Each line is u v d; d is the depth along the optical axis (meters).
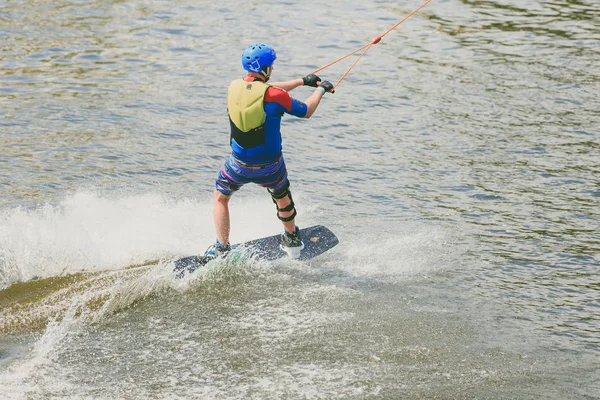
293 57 52.00
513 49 54.34
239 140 23.44
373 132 39.44
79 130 38.50
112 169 34.09
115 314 22.38
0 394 18.17
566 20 62.22
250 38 56.09
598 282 24.83
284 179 24.42
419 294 23.88
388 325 21.91
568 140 38.12
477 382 19.19
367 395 18.50
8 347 20.44
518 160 35.72
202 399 18.25
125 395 18.34
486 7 66.31
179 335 21.27
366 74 48.81
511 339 21.34
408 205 31.11
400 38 56.91
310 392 18.56
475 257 26.55
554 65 50.66
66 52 51.44
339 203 31.30
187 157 35.88
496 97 44.69
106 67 48.84
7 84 44.78
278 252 26.11
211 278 24.59
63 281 24.12
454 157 36.19
